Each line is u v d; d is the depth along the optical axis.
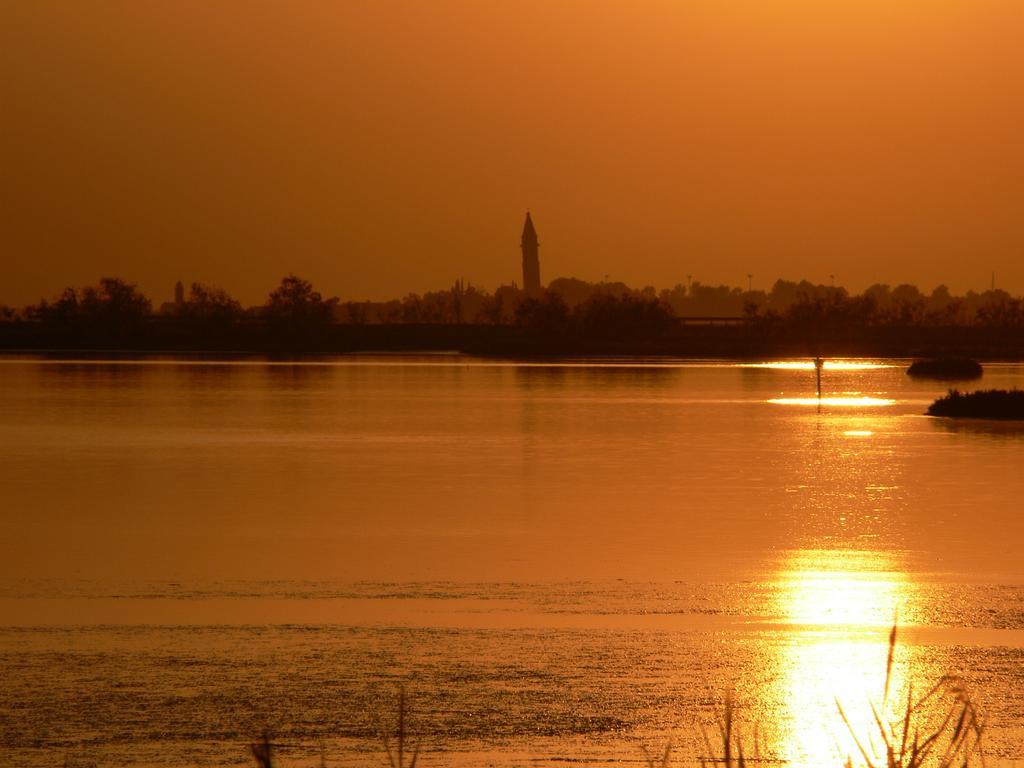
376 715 63.25
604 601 86.56
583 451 194.50
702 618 81.69
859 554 104.94
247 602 86.06
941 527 119.12
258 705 64.44
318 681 68.12
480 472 167.00
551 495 143.12
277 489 148.75
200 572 97.00
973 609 84.25
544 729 61.53
